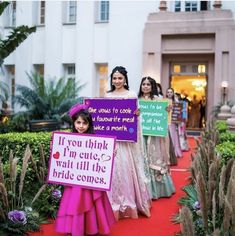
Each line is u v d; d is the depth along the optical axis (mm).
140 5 15648
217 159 3674
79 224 3428
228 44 14367
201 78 15992
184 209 2555
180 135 10516
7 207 3723
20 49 17219
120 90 4566
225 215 2674
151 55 15125
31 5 17062
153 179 5195
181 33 14750
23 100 12859
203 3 15711
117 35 15914
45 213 4230
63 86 13742
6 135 5148
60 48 16734
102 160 3549
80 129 3760
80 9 16406
